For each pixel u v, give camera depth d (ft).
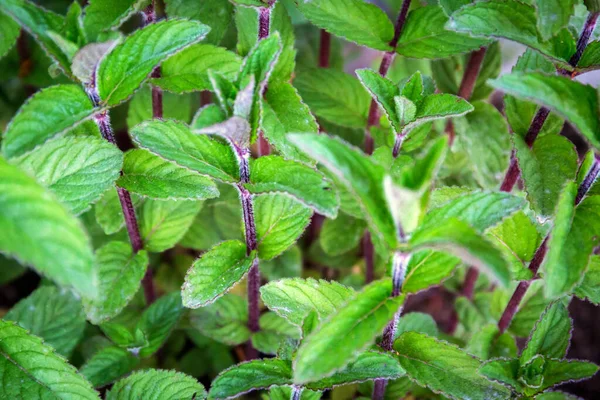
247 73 1.43
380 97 1.61
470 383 1.50
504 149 1.90
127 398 1.64
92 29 1.49
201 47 1.66
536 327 1.56
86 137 1.53
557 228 1.41
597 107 1.38
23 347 1.53
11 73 2.03
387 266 1.39
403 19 1.78
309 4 1.77
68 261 1.27
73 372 1.54
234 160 1.51
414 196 1.28
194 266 1.59
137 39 1.47
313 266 2.22
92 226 1.97
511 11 1.53
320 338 1.34
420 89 1.61
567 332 1.59
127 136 2.28
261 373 1.48
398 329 1.84
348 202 1.79
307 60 2.22
